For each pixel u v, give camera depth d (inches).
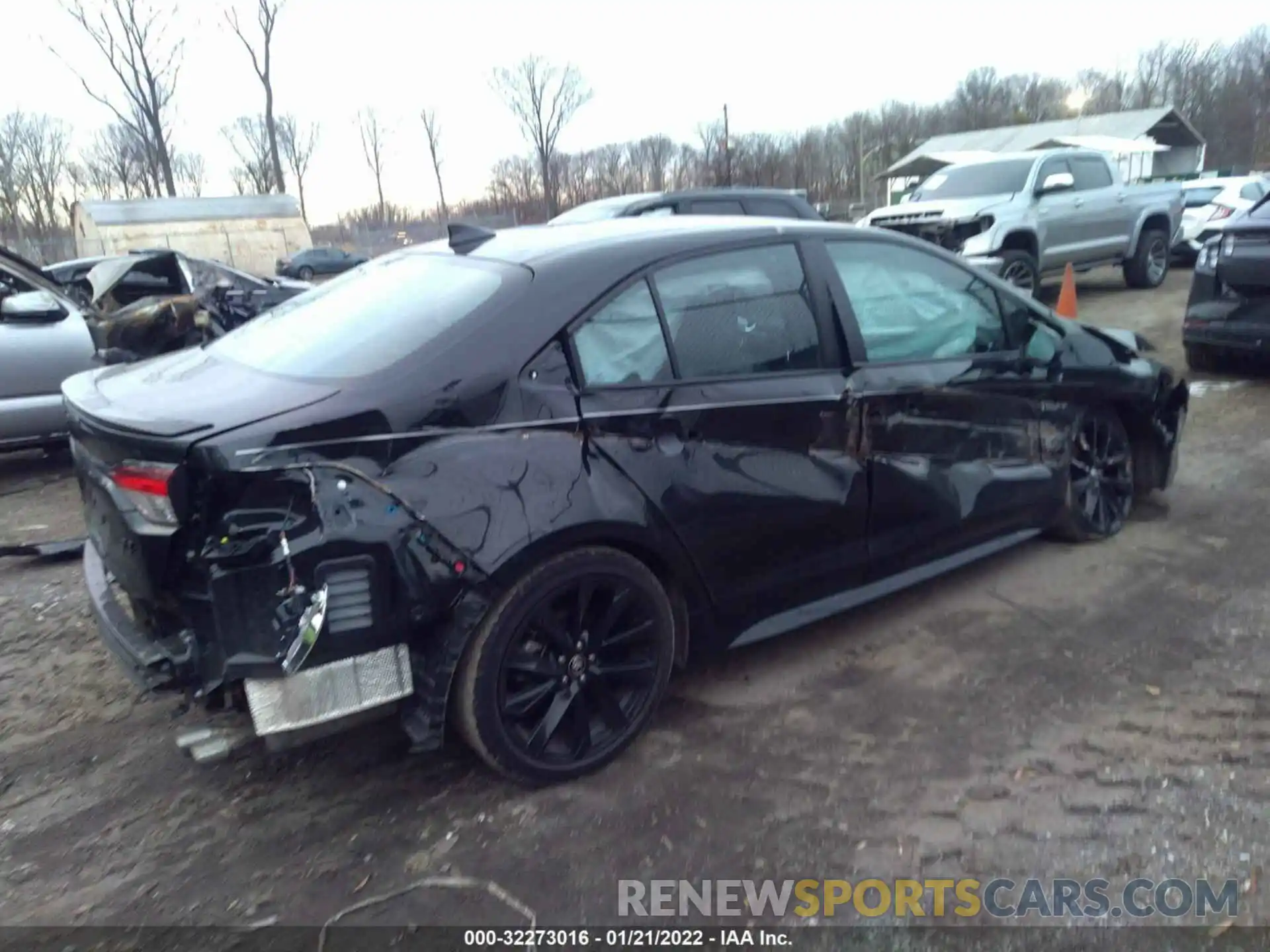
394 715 126.9
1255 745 119.6
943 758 120.2
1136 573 168.6
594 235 131.3
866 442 139.6
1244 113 2527.1
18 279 263.7
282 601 98.7
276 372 116.3
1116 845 104.0
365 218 2645.2
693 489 121.6
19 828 112.8
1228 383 295.9
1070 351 168.4
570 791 116.3
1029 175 445.7
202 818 113.8
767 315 132.6
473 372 109.3
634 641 121.0
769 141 2320.4
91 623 167.3
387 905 99.3
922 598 163.9
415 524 102.0
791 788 115.5
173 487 98.7
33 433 253.3
